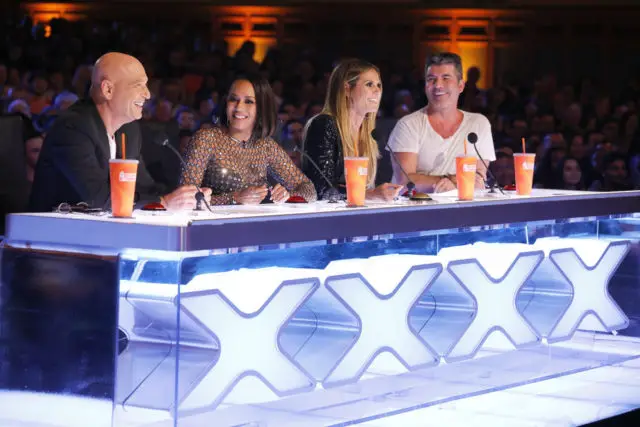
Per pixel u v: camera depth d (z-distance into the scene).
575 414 5.16
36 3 17.11
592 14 16.95
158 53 15.36
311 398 4.85
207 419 4.39
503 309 5.52
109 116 5.67
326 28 17.31
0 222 8.03
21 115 8.73
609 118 13.62
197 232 3.90
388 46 17.28
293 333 4.82
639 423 5.29
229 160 6.02
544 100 14.63
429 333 5.28
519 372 5.67
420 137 7.18
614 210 6.17
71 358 4.11
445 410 5.18
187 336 4.10
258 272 4.44
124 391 4.08
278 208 4.72
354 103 6.42
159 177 9.53
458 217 5.15
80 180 5.46
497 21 17.09
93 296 4.04
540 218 5.65
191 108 12.51
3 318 4.21
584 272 6.05
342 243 4.71
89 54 15.28
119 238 3.99
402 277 4.82
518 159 5.83
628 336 6.44
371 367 5.23
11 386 4.22
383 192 5.21
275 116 6.14
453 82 7.13
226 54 16.25
